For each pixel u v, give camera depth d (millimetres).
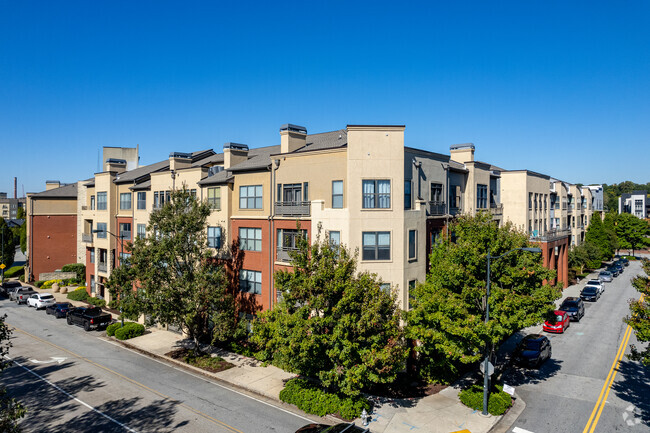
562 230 49750
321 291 19906
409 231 25344
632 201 150750
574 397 21453
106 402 21234
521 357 25531
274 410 20234
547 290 20453
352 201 24156
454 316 19594
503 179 44562
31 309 44469
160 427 18531
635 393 21891
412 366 24203
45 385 23516
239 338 29656
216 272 27234
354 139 24344
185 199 27641
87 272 48344
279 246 28094
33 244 56906
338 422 18891
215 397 21797
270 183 28781
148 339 32250
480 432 17891
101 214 44625
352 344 18547
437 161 29844
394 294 20219
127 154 61812
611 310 40094
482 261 20625
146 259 27438
